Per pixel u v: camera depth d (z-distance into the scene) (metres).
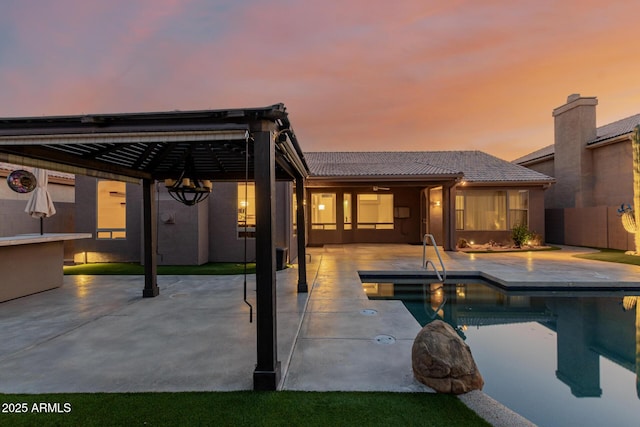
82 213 10.91
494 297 7.44
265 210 3.07
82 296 6.52
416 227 16.84
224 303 5.97
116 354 3.78
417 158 17.84
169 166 6.21
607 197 14.72
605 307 6.68
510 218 15.09
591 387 3.55
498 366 4.10
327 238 16.45
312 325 4.73
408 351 3.81
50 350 3.90
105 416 2.52
